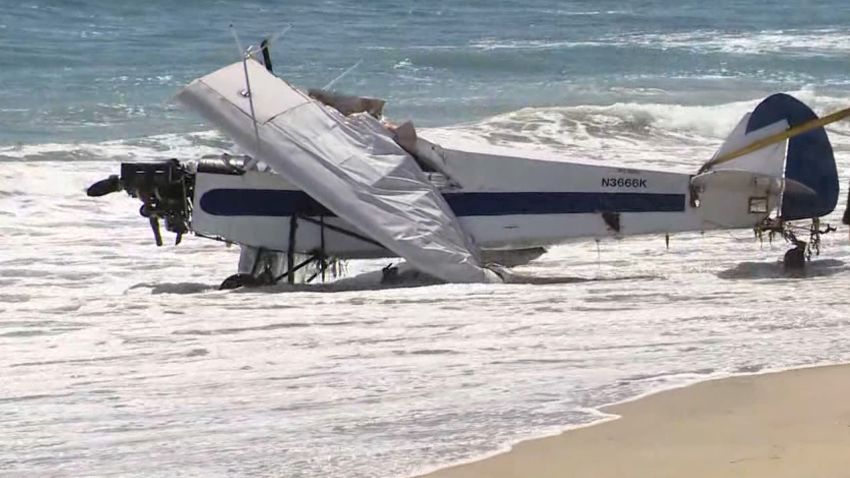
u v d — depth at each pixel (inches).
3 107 2999.5
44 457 781.3
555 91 3666.3
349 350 1067.3
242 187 1417.3
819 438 794.8
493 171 1433.3
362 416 862.5
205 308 1254.3
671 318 1178.6
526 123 2849.4
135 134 2687.0
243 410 882.8
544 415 853.8
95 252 1595.7
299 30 4899.1
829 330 1122.7
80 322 1191.6
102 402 909.2
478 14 5821.9
